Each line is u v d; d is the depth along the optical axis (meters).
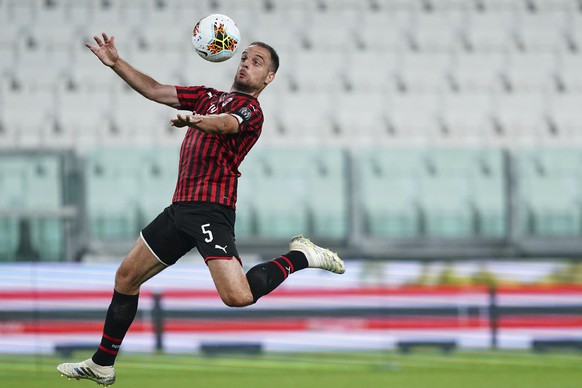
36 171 37.66
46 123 43.72
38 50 46.38
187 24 48.56
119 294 15.16
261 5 49.75
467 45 49.72
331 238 39.94
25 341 27.48
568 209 41.34
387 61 48.38
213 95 15.42
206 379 26.22
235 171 15.03
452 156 41.28
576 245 40.97
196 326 28.73
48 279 27.78
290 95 45.97
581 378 26.41
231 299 14.41
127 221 38.84
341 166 40.50
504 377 26.73
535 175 41.41
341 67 47.78
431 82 47.78
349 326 28.98
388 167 40.84
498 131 46.09
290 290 29.02
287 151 40.47
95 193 38.78
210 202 14.59
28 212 35.53
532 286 30.44
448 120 46.41
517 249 40.75
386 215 40.47
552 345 30.11
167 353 28.58
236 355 28.75
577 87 48.69
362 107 46.19
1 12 47.62
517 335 29.86
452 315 29.52
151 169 39.44
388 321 29.16
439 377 26.75
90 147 39.62
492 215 41.03
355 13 50.16
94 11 48.34
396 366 28.98
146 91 15.28
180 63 46.78
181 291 28.78
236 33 15.16
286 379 26.44
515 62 49.19
